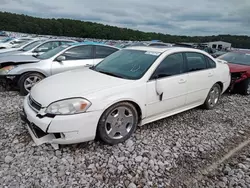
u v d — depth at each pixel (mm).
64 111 2492
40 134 2754
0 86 5828
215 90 4625
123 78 3133
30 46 9062
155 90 3201
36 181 2189
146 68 3252
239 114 4516
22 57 5957
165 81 3326
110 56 4105
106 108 2693
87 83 2910
